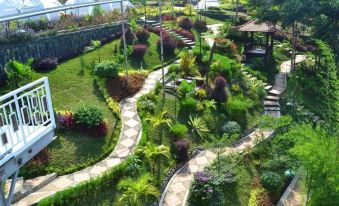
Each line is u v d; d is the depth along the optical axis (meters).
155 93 19.38
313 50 29.86
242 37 30.66
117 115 17.50
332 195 10.84
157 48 25.80
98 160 14.95
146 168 14.76
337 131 11.69
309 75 25.92
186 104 18.45
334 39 24.28
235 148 17.34
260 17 26.62
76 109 16.39
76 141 15.32
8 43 19.94
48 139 9.45
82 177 13.95
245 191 14.77
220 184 14.52
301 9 24.45
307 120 19.39
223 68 22.36
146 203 13.30
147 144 15.38
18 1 26.72
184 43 27.81
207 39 30.02
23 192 12.60
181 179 14.96
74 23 25.17
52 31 22.42
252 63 26.73
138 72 21.94
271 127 17.36
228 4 44.78
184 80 20.47
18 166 8.48
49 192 12.97
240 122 19.30
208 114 18.81
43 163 13.99
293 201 14.59
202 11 39.69
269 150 16.91
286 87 23.83
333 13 24.19
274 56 28.64
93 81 19.94
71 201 12.51
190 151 16.47
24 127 9.03
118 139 16.23
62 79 19.55
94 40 25.09
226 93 20.38
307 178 11.98
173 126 16.97
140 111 18.00
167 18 33.56
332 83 13.12
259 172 15.91
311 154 10.76
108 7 32.03
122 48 24.64
